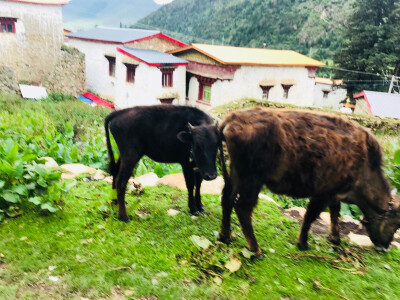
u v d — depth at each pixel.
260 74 20.27
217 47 21.92
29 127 7.68
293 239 4.09
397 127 11.09
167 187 5.30
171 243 3.72
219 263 3.40
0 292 2.83
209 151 3.59
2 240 3.54
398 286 3.39
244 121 3.32
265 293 3.10
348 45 29.27
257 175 3.36
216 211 4.58
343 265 3.66
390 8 28.27
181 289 3.04
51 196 4.04
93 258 3.36
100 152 6.51
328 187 3.60
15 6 23.30
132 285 3.05
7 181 4.07
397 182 5.20
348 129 3.59
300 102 22.88
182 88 21.45
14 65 24.22
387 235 3.90
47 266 3.20
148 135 4.00
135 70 20.97
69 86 24.38
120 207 4.05
